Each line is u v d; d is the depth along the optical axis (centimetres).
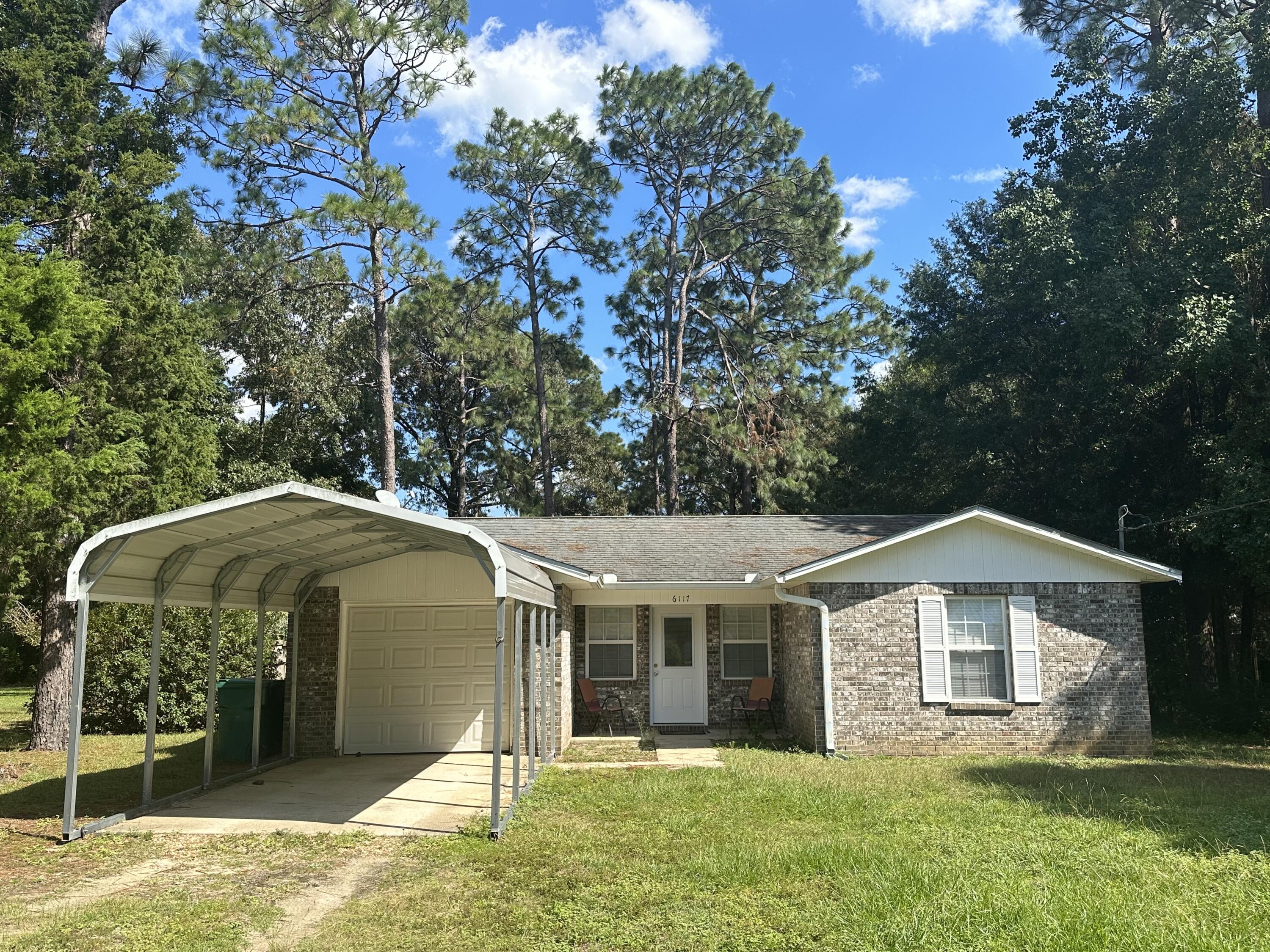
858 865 761
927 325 3120
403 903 698
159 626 1082
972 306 2912
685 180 3722
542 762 1335
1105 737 1448
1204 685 2097
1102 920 610
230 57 2538
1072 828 897
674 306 3850
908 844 838
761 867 761
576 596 1719
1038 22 2859
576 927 636
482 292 3531
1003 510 2856
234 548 1130
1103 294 2209
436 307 2791
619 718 1716
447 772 1304
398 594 1502
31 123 1755
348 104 2738
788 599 1477
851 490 3584
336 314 3738
